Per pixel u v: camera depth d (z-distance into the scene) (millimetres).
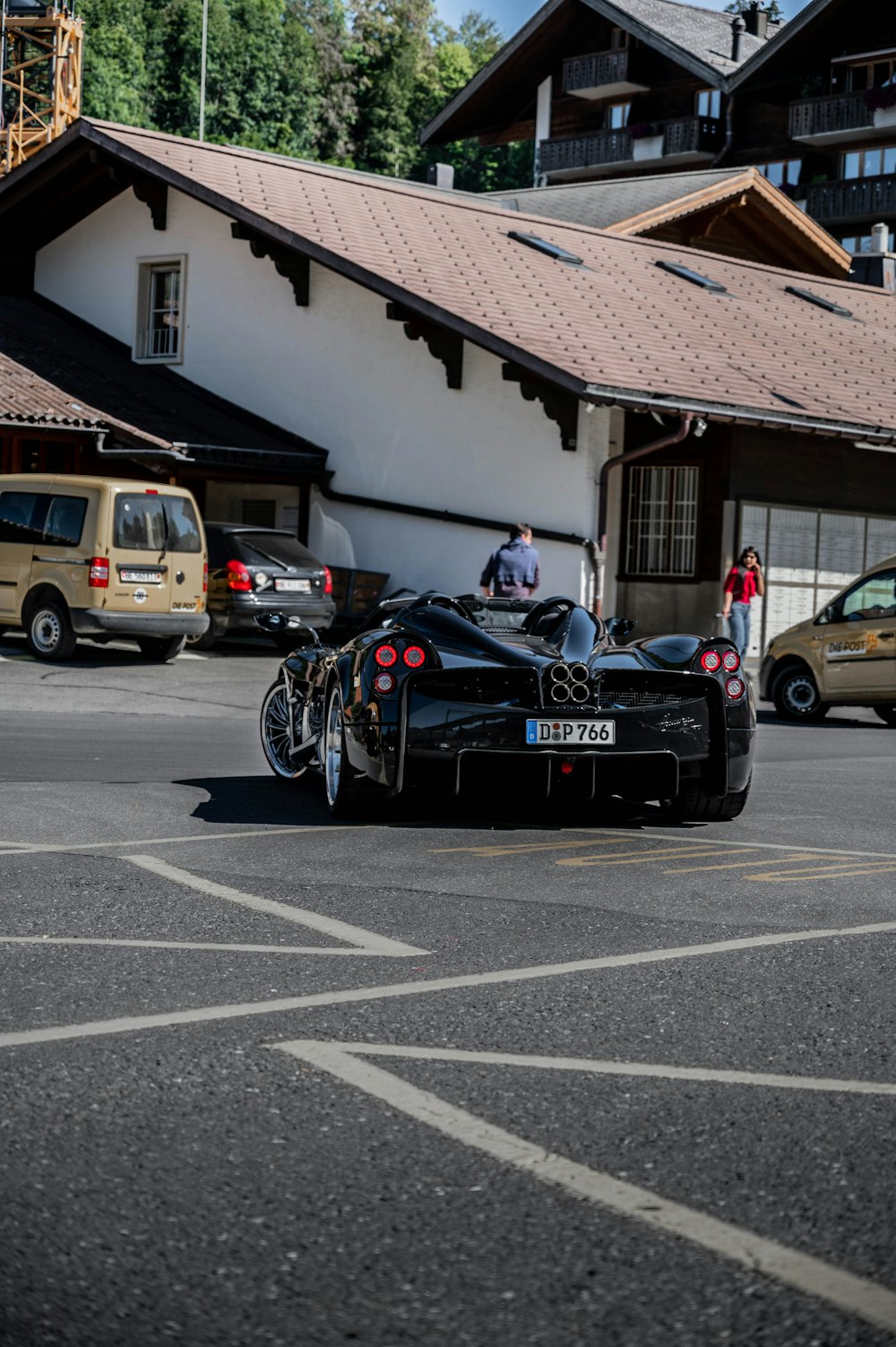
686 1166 3512
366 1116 3809
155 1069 4133
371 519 23828
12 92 41031
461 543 22766
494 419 22359
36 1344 2688
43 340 26141
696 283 26844
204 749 11633
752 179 32781
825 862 7484
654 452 22781
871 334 27844
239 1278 2938
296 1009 4727
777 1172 3480
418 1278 2943
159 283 26953
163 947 5480
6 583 18062
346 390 24188
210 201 24234
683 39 49875
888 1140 3695
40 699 14703
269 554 20391
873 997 4969
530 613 8578
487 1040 4449
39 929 5715
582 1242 3105
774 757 12594
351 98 75812
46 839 7645
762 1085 4082
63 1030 4465
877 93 44594
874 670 15969
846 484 24000
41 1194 3316
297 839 7816
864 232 46875
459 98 51344
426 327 22578
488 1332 2742
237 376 25594
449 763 7844
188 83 67625
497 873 7004
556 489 21688
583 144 50938
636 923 6027
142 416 23562
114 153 25531
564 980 5125
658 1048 4398
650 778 8164
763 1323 2781
